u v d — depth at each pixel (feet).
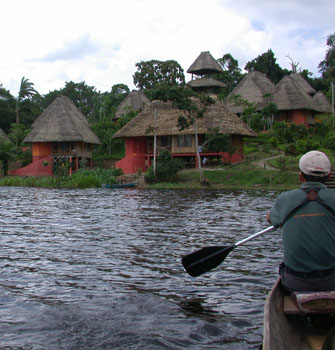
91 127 182.09
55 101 163.53
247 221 44.83
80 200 71.67
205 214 50.93
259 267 25.14
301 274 13.44
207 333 16.01
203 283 22.07
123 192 92.22
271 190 93.71
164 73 234.38
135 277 23.21
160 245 31.81
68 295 20.25
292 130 140.15
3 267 25.34
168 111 135.33
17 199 73.97
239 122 132.67
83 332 16.11
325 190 13.52
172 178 114.52
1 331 16.16
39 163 151.33
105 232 37.78
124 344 15.14
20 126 193.98
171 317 17.54
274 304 13.28
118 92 263.29
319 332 13.85
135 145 137.90
